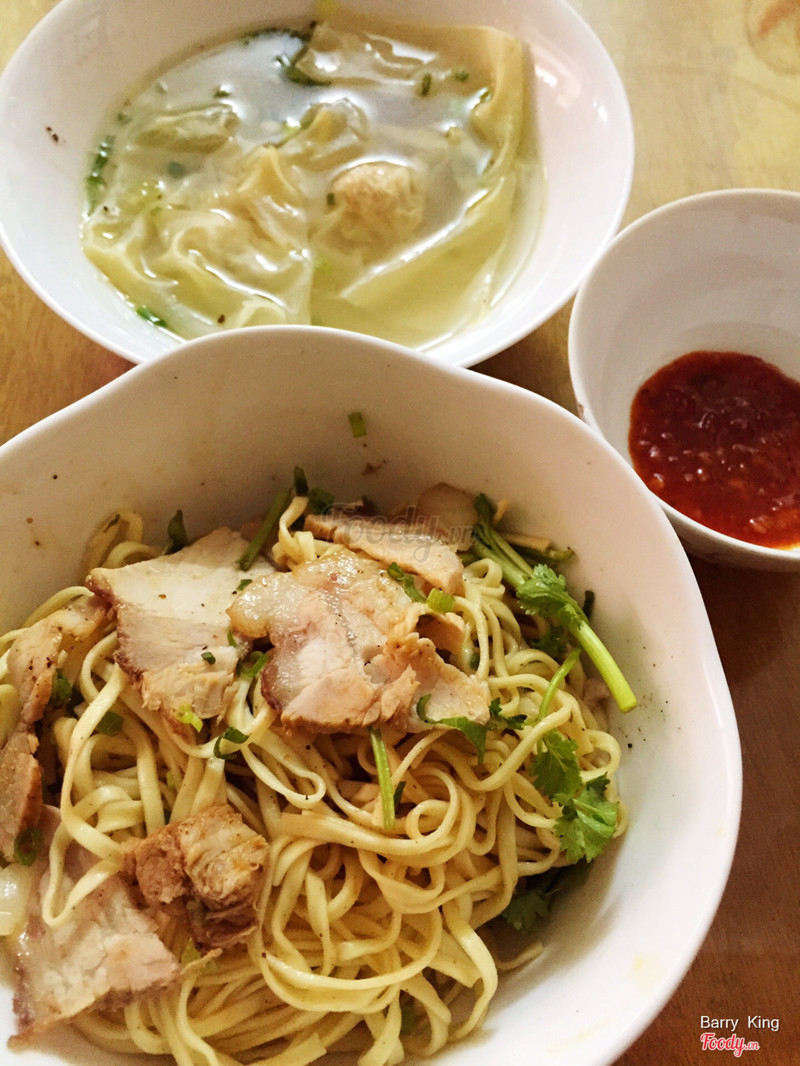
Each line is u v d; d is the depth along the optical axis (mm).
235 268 271
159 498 211
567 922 187
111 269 264
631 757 198
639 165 296
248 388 198
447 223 282
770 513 242
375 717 180
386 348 193
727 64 315
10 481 185
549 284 257
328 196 283
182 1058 167
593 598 207
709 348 263
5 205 244
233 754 188
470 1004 183
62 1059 162
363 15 303
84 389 251
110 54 283
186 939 174
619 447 246
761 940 200
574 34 279
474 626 201
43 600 205
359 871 182
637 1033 148
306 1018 175
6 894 175
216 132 288
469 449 207
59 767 190
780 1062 190
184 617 194
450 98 300
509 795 188
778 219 249
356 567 200
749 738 218
